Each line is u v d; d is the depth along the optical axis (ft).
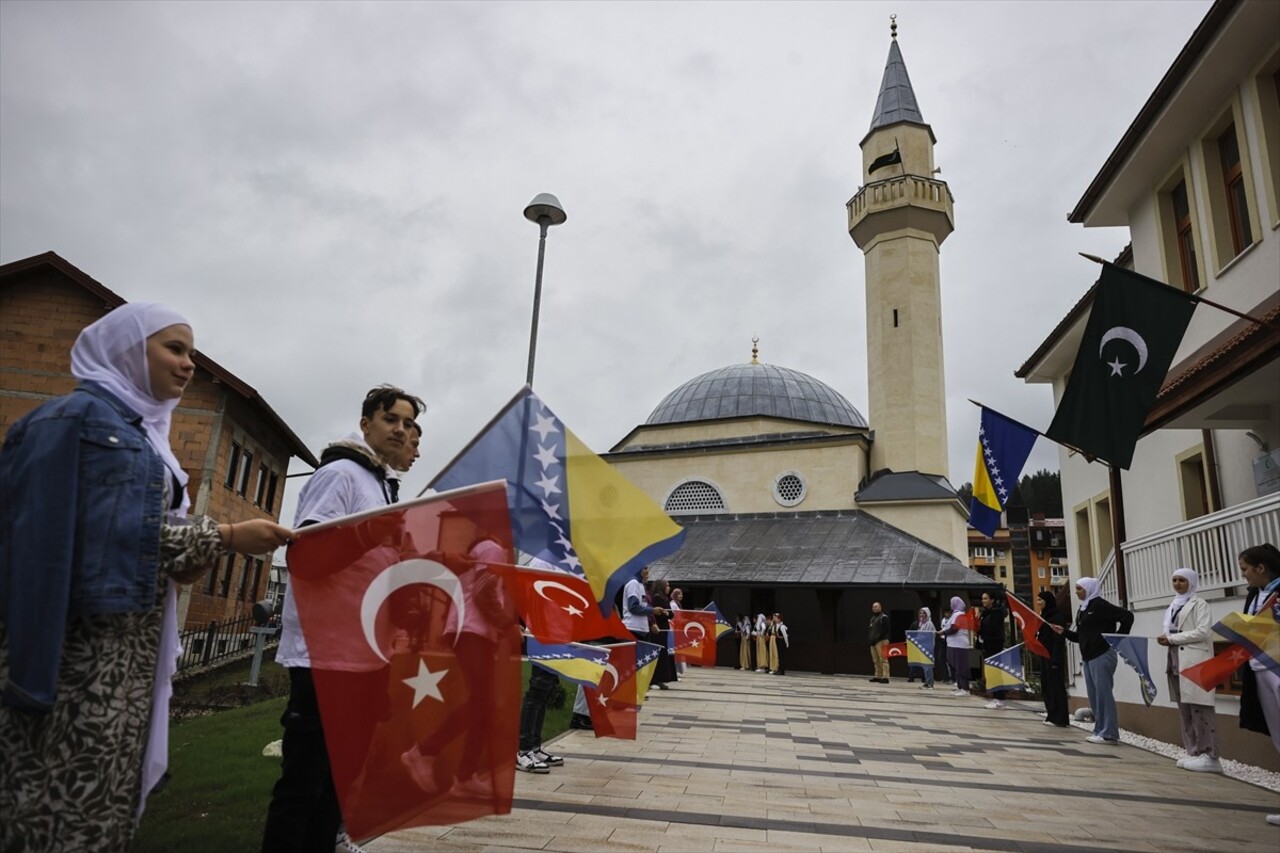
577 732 30.40
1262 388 34.17
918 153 107.34
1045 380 69.72
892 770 25.41
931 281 104.73
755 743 30.01
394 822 9.23
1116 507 42.60
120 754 7.65
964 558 106.73
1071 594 65.16
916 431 100.73
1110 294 28.94
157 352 8.79
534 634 19.89
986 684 47.83
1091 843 17.20
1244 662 21.71
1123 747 32.68
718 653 88.22
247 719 32.81
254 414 77.36
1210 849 17.07
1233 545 31.24
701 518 108.27
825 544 92.53
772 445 107.96
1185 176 45.14
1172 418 36.17
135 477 7.86
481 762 9.46
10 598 7.03
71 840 7.23
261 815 16.80
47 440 7.44
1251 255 38.58
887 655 69.56
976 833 17.69
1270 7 35.42
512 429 16.21
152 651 8.14
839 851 15.88
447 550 10.14
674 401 132.98
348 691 9.58
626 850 15.29
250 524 8.91
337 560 10.01
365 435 13.14
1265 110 37.99
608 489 16.58
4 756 7.15
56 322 68.59
